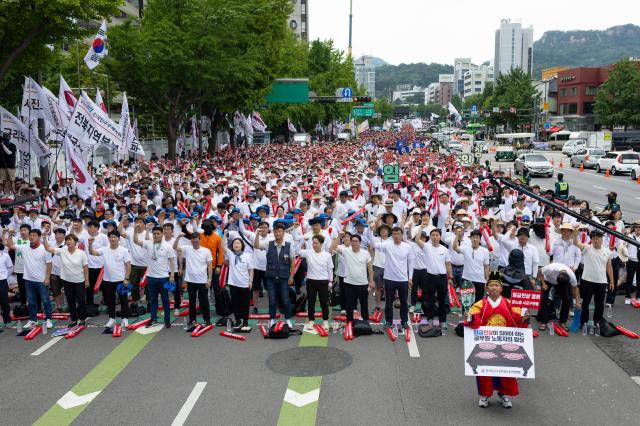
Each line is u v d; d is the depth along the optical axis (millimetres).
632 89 71500
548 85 104062
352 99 46344
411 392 8195
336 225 13031
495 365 7480
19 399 8180
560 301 11812
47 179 22984
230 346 10188
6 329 11344
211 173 26172
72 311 11219
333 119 92125
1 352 10062
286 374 8875
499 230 11938
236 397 8102
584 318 10641
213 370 9086
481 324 7609
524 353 7484
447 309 11828
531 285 10516
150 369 9180
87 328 11320
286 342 10367
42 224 12836
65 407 7906
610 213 14055
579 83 94188
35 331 10891
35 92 21609
